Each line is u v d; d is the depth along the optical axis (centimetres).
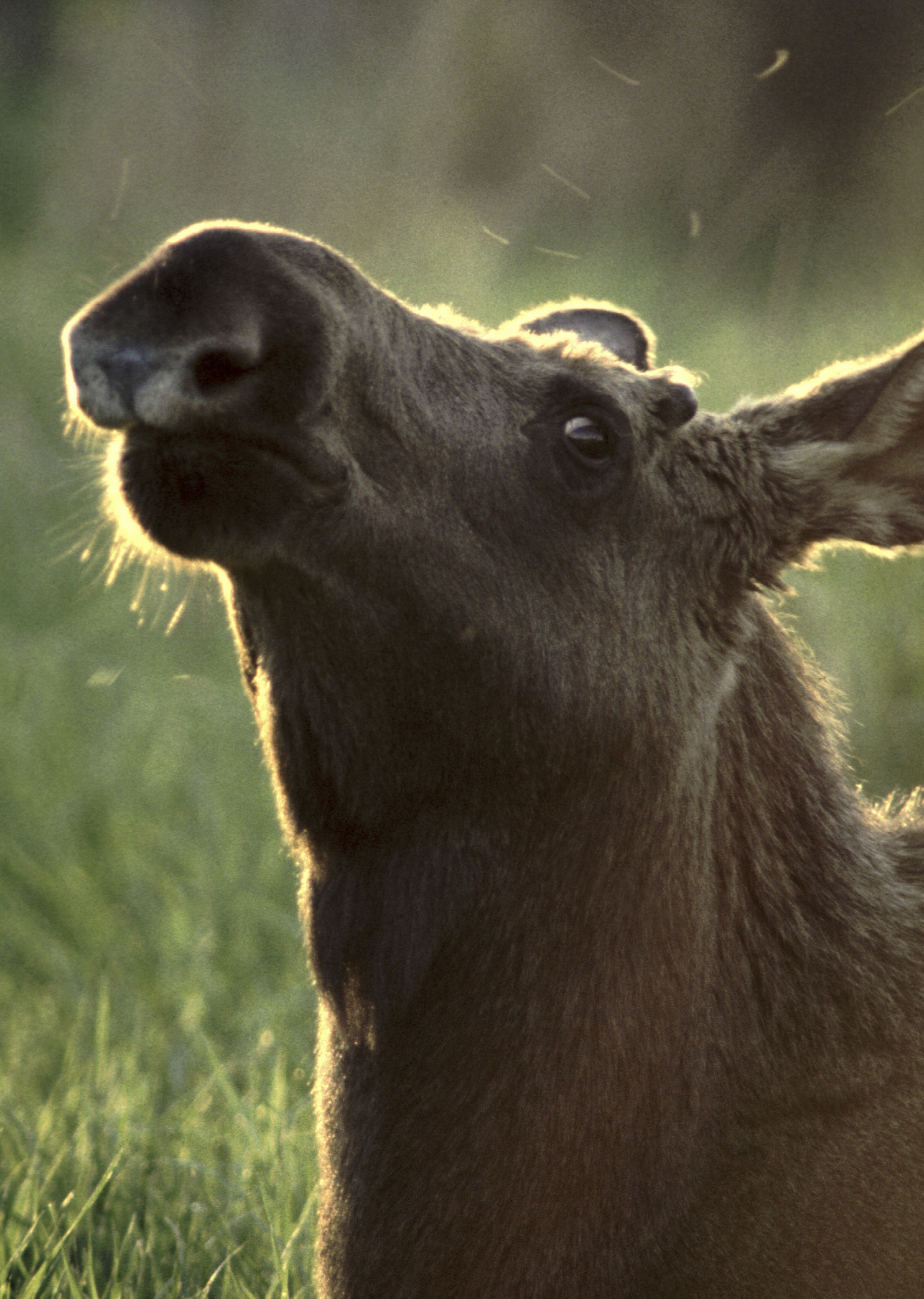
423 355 1161
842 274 3944
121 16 5297
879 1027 1198
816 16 4622
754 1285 1145
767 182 4412
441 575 1129
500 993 1174
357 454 1088
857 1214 1152
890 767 2217
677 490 1244
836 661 2311
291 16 5412
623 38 5047
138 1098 1742
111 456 1130
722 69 4888
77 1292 1351
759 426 1306
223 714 2748
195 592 3081
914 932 1252
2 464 3634
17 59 6481
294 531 1067
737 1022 1206
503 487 1159
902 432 1264
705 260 4350
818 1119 1179
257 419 1023
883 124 4391
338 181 4700
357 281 1106
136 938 2159
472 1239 1160
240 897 2202
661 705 1214
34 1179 1535
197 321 980
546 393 1197
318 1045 1321
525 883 1179
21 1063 1912
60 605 3222
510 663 1153
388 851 1192
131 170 4725
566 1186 1157
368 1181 1189
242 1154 1623
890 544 1299
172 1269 1457
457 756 1165
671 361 3572
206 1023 1988
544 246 4906
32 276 4472
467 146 5000
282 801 1245
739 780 1254
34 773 2523
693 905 1205
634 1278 1149
